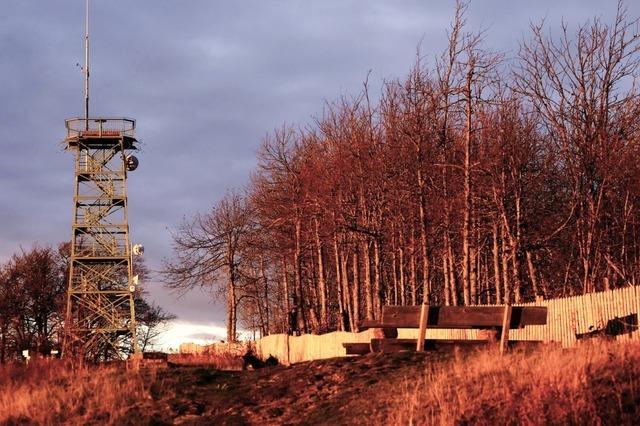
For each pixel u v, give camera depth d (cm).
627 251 3691
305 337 3847
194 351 5006
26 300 6662
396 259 4341
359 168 4000
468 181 3134
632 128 3500
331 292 5878
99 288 6769
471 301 3147
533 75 3528
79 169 6844
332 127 4425
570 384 1433
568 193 3988
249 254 5772
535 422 1367
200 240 5850
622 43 3444
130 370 2300
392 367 1867
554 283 4006
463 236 3375
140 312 7188
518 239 3359
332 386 1825
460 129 3694
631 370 1487
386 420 1519
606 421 1358
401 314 1983
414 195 3584
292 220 4722
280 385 1892
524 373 1540
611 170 3353
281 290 6162
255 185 5344
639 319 2042
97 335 6419
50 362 3131
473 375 1608
